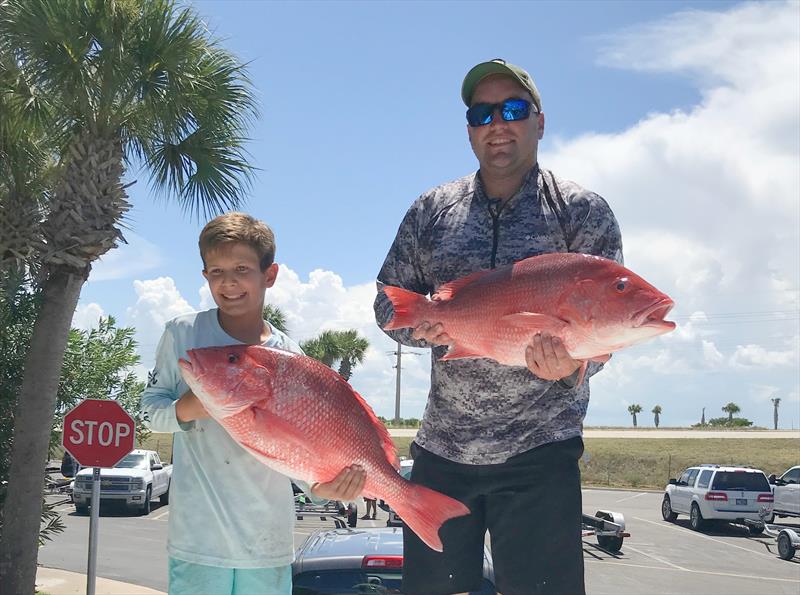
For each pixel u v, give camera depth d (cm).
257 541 318
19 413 936
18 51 895
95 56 897
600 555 1855
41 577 1348
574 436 301
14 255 984
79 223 938
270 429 261
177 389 332
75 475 2377
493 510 305
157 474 2538
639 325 229
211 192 1041
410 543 315
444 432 308
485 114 302
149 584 1348
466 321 255
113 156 954
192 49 933
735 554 1927
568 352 239
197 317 336
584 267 240
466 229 310
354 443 267
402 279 327
